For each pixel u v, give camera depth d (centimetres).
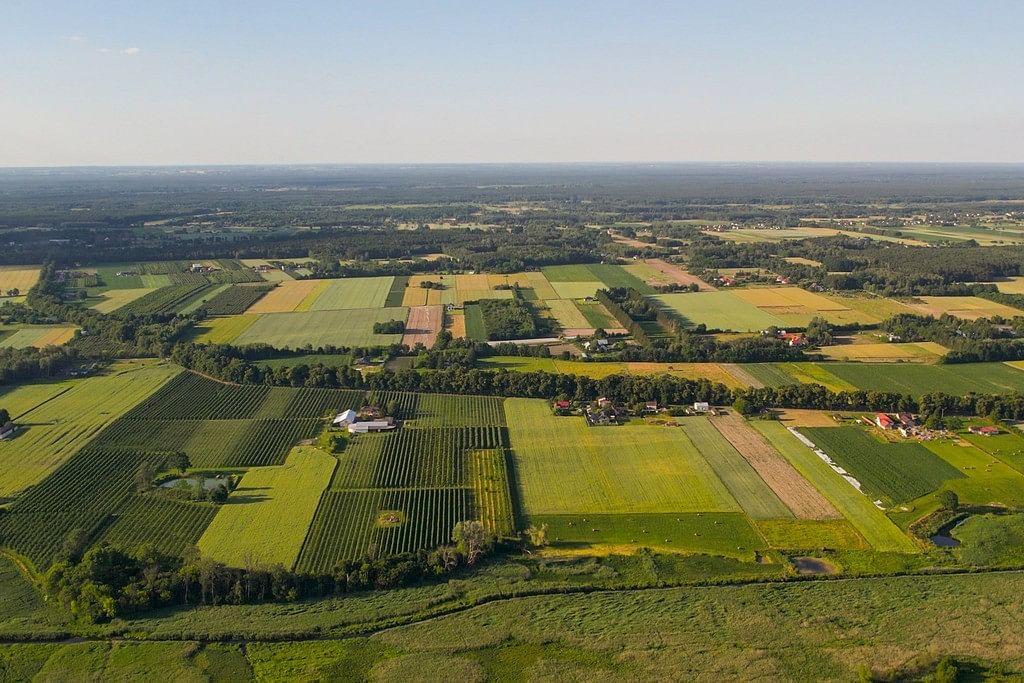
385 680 8619
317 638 9456
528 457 14450
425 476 13600
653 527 11856
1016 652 8881
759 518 12062
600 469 13875
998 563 10806
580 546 11394
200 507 12506
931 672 8562
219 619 9738
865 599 10019
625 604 10025
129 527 11875
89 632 9500
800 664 8750
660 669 8706
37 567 10888
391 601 10100
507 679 8625
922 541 11356
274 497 12850
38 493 12962
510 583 10525
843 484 13175
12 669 8838
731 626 9488
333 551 11188
